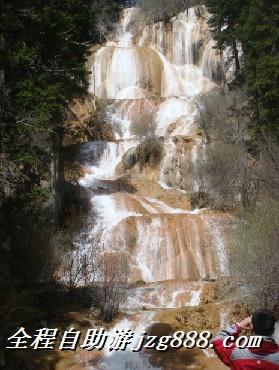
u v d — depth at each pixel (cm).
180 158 2670
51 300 1264
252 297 1167
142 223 1975
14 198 1332
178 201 2419
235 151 2364
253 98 2578
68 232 1830
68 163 2702
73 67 1792
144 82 3900
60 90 1603
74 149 2870
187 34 4241
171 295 1457
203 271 1852
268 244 1144
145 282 1688
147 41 4425
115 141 2952
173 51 4247
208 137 2788
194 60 4188
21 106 1334
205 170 2389
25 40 1473
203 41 4184
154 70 3969
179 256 1891
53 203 1912
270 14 2606
